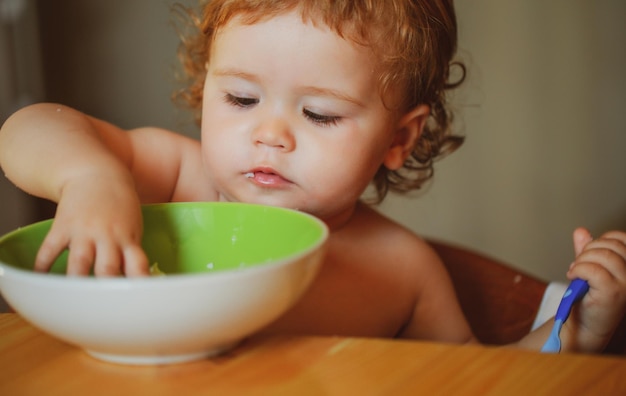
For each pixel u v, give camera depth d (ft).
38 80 6.05
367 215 3.52
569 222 7.05
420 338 3.68
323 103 2.72
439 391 1.47
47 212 6.10
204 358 1.61
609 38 6.65
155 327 1.45
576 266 2.86
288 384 1.50
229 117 2.77
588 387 1.48
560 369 1.55
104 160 2.19
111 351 1.54
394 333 3.61
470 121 6.77
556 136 6.86
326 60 2.68
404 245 3.52
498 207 7.04
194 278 1.41
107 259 1.74
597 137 6.86
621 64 6.70
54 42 6.16
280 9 2.65
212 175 2.85
